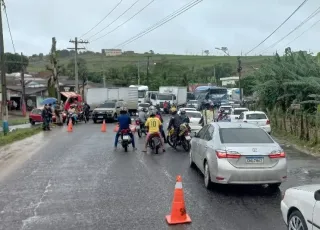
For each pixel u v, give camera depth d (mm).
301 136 18297
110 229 6457
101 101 42938
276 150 8578
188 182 9859
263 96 32781
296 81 26281
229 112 29734
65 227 6574
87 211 7445
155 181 9984
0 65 23578
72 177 10547
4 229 6496
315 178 10367
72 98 45719
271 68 31750
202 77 108062
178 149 16172
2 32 23547
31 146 17656
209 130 10094
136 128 23078
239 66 46594
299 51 31156
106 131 25766
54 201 8164
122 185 9547
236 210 7465
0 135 21469
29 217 7121
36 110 36656
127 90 43750
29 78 79625
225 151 8500
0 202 8125
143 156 14242
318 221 4879
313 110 26391
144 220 6898
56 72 41281
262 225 6605
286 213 5738
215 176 8609
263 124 21594
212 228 6465
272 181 8469
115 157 14023
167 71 109188
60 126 31000
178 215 6742
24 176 10742
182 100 55000
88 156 14305
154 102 54406
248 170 8352
